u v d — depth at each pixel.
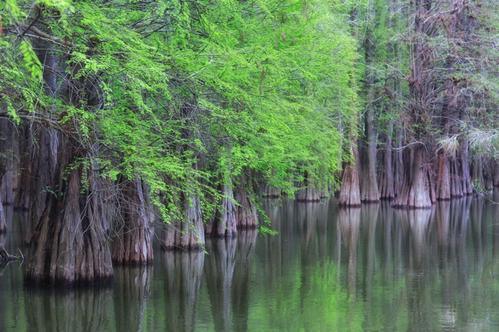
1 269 18.17
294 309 14.34
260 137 19.52
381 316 13.78
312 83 24.52
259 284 17.00
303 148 24.84
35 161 22.17
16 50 11.79
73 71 13.50
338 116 33.69
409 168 41.75
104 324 13.06
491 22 38.28
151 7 13.69
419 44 38.38
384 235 27.27
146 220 19.12
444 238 26.16
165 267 19.36
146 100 14.75
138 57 11.91
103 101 13.52
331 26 27.73
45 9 11.34
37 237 16.12
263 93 17.61
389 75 40.03
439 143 39.84
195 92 14.45
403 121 40.38
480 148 41.09
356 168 41.25
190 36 14.77
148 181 13.49
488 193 54.97
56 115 12.95
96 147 14.15
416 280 17.55
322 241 25.33
